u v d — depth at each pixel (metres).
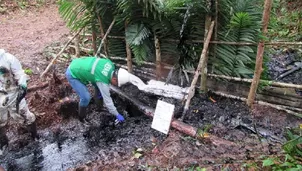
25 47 6.43
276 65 5.30
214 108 4.10
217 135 3.66
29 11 8.91
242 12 3.79
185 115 3.97
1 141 3.77
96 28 4.96
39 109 4.36
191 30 4.21
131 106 4.44
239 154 3.30
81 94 3.97
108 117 4.35
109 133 4.03
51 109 4.38
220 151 3.36
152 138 3.75
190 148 3.44
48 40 6.79
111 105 3.93
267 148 3.35
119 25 4.65
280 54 5.62
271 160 2.98
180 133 3.71
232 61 4.09
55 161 3.67
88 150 3.79
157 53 4.40
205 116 3.98
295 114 3.77
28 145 3.95
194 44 4.27
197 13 3.94
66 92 4.65
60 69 5.38
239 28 3.88
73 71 3.86
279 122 3.74
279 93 3.93
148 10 4.07
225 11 3.88
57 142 3.99
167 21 4.17
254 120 3.82
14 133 4.09
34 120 3.85
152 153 3.45
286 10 7.21
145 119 4.17
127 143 3.74
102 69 3.69
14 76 3.33
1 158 3.74
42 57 5.93
